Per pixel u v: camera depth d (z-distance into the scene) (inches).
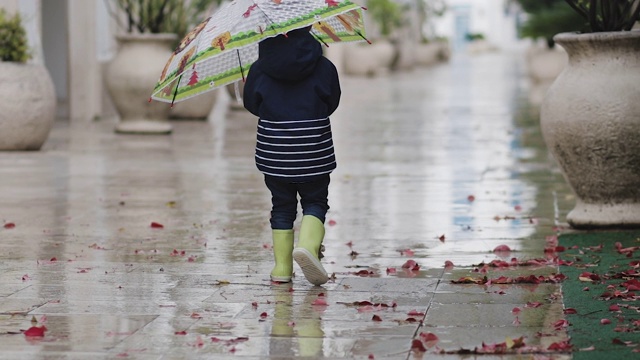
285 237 441.7
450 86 2198.6
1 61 958.4
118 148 996.6
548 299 404.5
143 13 1160.2
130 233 564.7
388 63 2972.4
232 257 499.2
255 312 392.2
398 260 490.0
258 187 741.9
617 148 529.3
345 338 354.6
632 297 401.7
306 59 417.4
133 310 396.2
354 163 891.4
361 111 1520.7
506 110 1513.3
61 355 337.1
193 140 1077.1
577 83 535.2
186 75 438.0
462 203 667.4
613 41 528.7
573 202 661.9
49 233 565.0
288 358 333.1
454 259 490.9
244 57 450.0
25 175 802.2
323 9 415.2
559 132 541.3
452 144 1045.2
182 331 363.9
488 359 328.5
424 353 335.9
